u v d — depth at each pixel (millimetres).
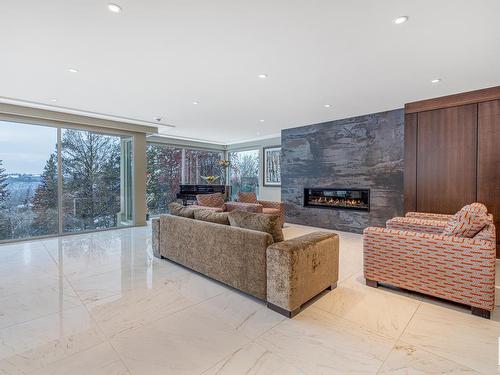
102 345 1809
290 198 6656
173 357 1698
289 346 1814
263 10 2016
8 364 1621
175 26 2234
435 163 4180
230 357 1702
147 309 2307
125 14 2062
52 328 2008
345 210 5664
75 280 2947
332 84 3566
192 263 3158
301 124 6172
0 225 4570
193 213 3352
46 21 2145
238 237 2584
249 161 8820
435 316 2199
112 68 3059
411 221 3465
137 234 5375
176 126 6391
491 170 3740
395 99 4238
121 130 5953
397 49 2613
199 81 3461
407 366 1623
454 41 2457
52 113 4879
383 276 2707
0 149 4555
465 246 2240
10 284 2830
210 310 2297
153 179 7844
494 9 1989
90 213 5613
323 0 1898
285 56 2768
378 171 5152
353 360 1677
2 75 3250
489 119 3732
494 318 2162
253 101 4367
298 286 2230
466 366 1624
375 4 1941
